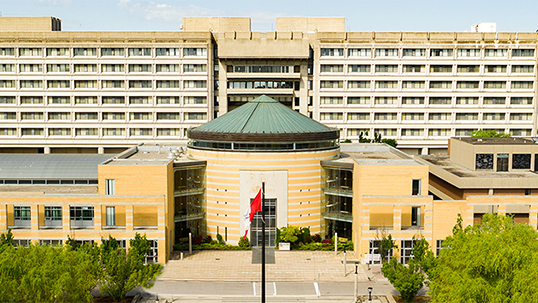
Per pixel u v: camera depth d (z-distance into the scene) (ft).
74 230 286.87
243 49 517.14
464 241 224.74
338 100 532.32
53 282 202.90
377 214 298.35
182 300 252.83
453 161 378.32
